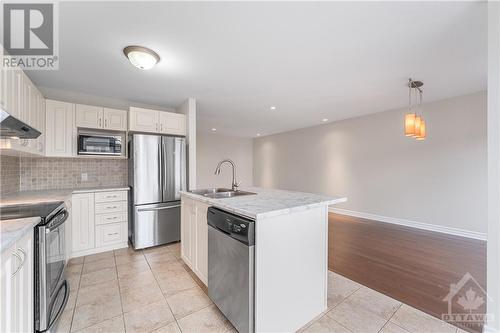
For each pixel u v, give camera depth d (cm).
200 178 711
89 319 168
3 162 241
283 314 153
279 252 150
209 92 323
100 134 307
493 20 134
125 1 147
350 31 181
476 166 334
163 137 322
